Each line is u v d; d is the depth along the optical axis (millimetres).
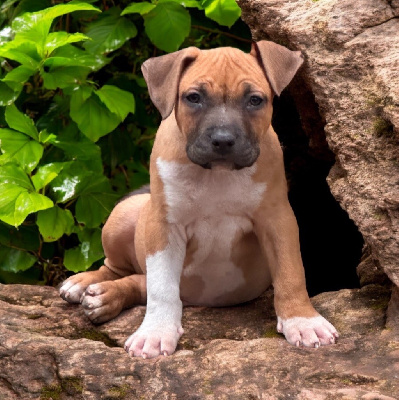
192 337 4180
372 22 4355
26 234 6031
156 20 5953
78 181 5711
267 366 3662
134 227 4871
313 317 3990
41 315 4539
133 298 4625
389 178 3943
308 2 4656
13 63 6422
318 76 4355
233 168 3838
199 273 4488
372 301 4238
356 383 3494
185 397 3547
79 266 5879
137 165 6762
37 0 6355
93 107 5863
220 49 4031
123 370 3773
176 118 4043
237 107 3836
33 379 3836
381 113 4062
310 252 5965
